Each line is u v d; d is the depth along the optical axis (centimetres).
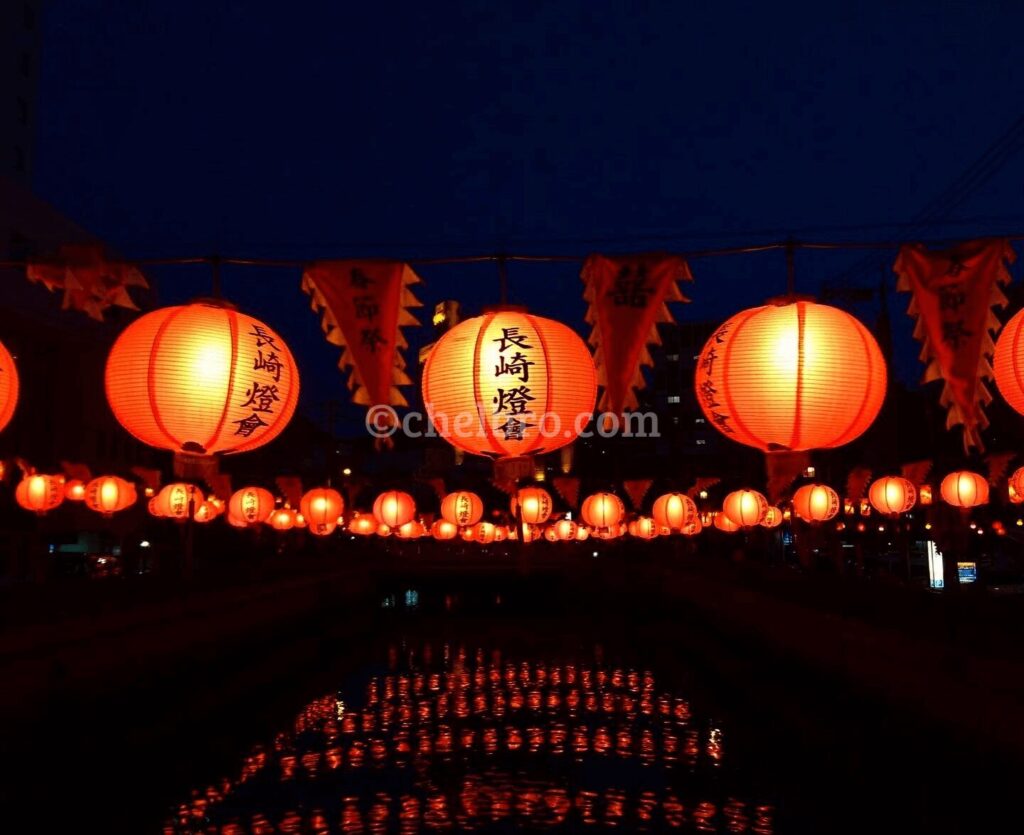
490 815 1264
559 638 3584
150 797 1364
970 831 1119
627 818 1248
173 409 759
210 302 805
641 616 3838
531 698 2264
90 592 1916
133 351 767
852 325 745
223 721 1945
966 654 1223
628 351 773
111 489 1822
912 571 3466
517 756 1622
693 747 1673
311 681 2541
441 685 2498
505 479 793
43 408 3322
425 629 3941
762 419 731
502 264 828
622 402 765
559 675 2667
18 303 3161
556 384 766
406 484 3612
